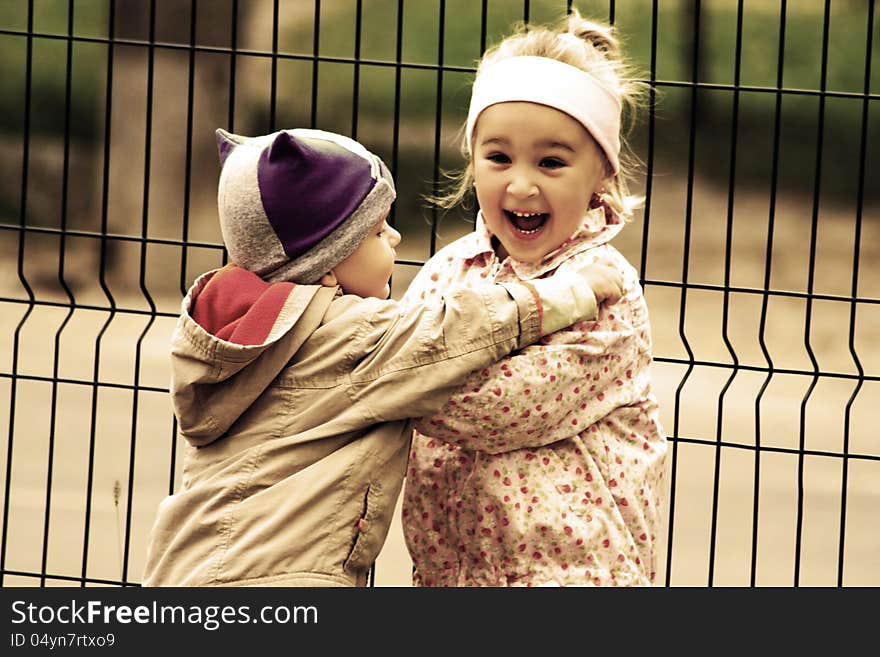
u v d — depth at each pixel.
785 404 13.63
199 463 4.43
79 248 21.27
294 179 4.32
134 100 20.91
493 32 22.17
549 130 4.47
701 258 20.64
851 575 9.29
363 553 4.27
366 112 23.56
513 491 4.47
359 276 4.45
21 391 13.34
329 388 4.32
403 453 4.39
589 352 4.41
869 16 5.39
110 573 9.15
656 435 4.77
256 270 4.41
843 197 22.91
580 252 4.65
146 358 14.59
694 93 5.48
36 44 23.19
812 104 23.27
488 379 4.31
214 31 20.98
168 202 21.27
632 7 23.19
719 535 10.11
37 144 22.86
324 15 23.52
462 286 4.79
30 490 10.62
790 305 17.97
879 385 14.52
